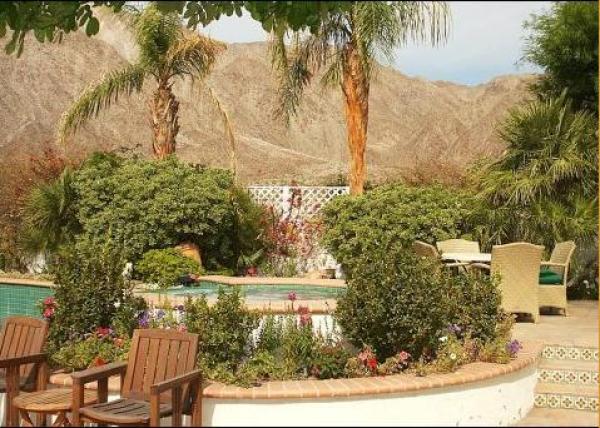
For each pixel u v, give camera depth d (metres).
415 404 5.93
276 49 15.85
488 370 6.39
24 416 5.87
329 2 6.06
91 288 6.85
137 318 6.93
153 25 15.70
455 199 13.42
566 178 12.69
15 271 14.80
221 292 6.64
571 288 12.71
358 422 5.77
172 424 5.36
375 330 6.65
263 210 15.41
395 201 13.30
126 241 13.85
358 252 13.24
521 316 10.21
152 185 13.98
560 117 12.77
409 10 14.36
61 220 14.41
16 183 15.72
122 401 5.79
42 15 6.59
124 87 16.59
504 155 13.20
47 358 6.37
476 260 10.19
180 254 13.48
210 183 14.44
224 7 6.90
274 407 5.71
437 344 6.79
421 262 6.89
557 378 7.52
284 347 6.64
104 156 15.22
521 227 12.55
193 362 5.72
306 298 10.33
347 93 14.92
